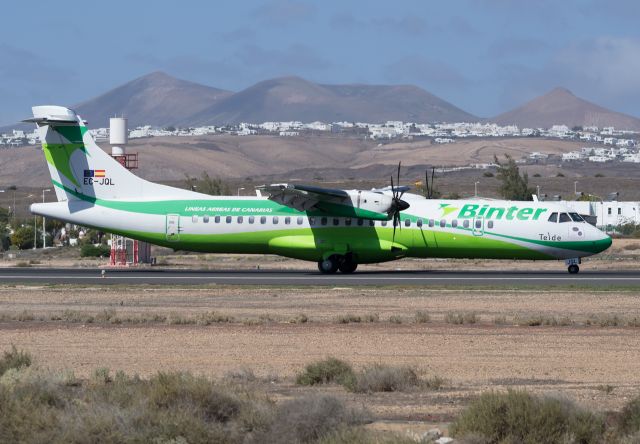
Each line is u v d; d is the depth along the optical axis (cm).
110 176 15750
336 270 15400
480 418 4094
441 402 5134
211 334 8319
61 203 15738
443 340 7919
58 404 4722
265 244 15525
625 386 5706
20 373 5441
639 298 11369
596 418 4172
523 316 9550
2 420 4253
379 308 10375
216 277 14562
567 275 14862
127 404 4628
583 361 6806
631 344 7688
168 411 4319
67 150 15738
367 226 15225
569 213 15212
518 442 3956
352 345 7638
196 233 15550
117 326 8906
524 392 4278
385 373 5662
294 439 4081
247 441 4106
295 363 6744
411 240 15200
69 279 14212
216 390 4638
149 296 11750
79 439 4028
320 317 9525
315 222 15338
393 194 15400
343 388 5662
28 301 11238
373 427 4388
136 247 19525
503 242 15088
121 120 19562
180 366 6581
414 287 12662
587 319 9125
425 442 3900
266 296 11675
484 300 11175
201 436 4072
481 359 6906
